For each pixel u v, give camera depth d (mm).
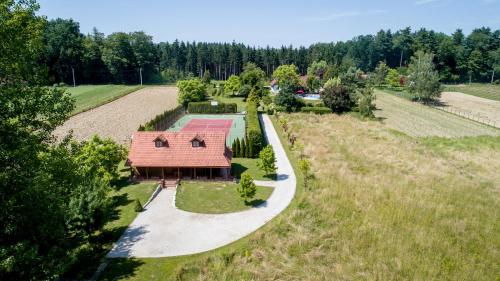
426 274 27484
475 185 44844
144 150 47344
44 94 21969
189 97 100188
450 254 30203
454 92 138250
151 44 179750
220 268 27625
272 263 28297
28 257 17672
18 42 19500
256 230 33375
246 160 55250
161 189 43875
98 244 30344
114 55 156000
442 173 48156
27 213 19844
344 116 87875
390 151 57938
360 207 37719
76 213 28203
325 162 52125
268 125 78312
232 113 97688
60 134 65438
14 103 20125
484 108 103812
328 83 109812
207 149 47156
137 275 26531
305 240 31250
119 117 83500
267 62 195125
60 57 138125
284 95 92188
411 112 95625
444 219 35719
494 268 28812
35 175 20453
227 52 197375
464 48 178375
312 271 27375
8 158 19578
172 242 31328
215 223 34812
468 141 66062
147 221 35250
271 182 45344
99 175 40500
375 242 31469
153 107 98938
